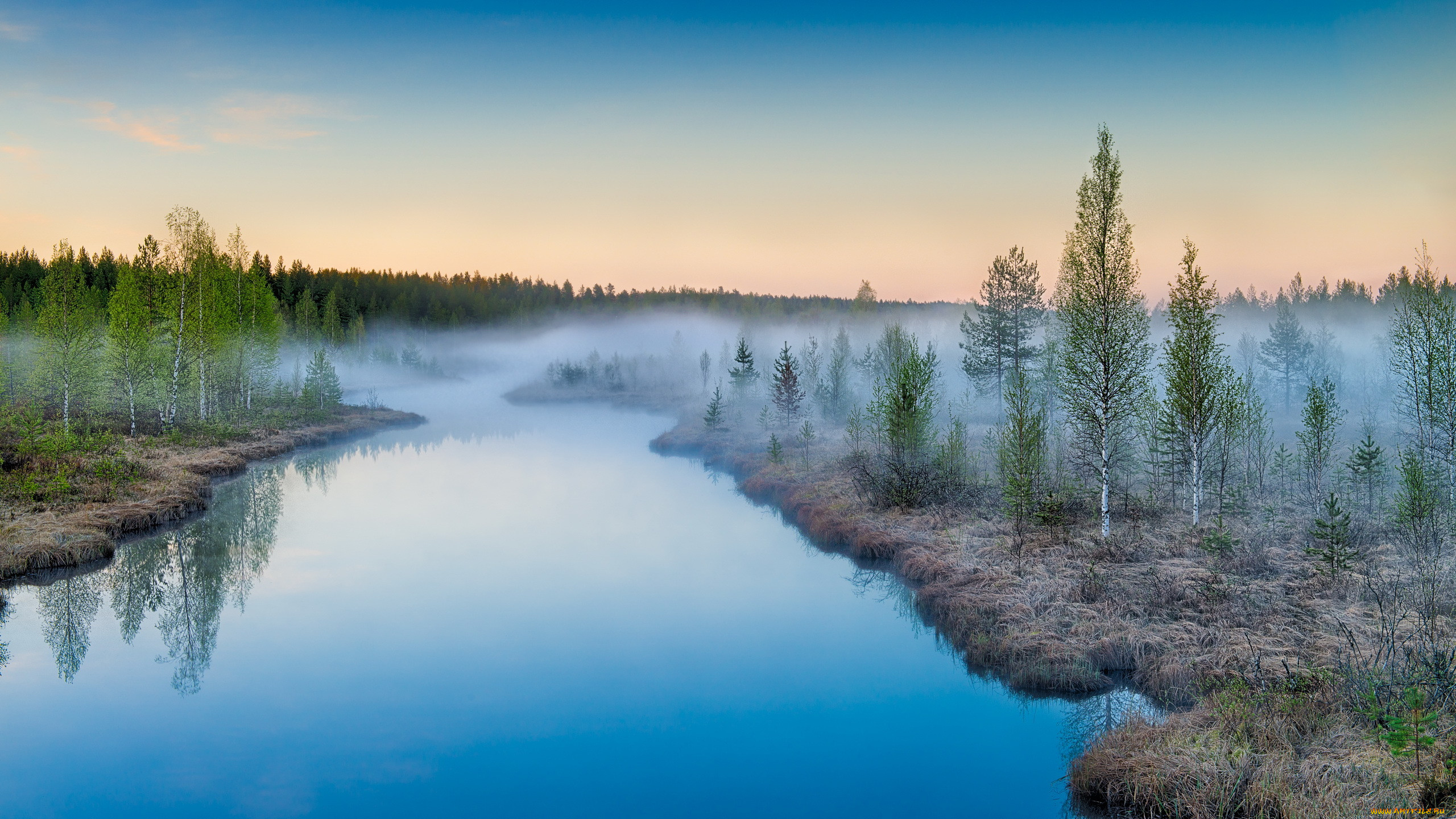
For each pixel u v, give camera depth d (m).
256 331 63.19
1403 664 13.27
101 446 38.72
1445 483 23.31
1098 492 29.06
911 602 22.58
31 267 113.25
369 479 45.00
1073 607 18.42
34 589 23.84
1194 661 15.11
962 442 32.09
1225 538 20.88
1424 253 24.56
